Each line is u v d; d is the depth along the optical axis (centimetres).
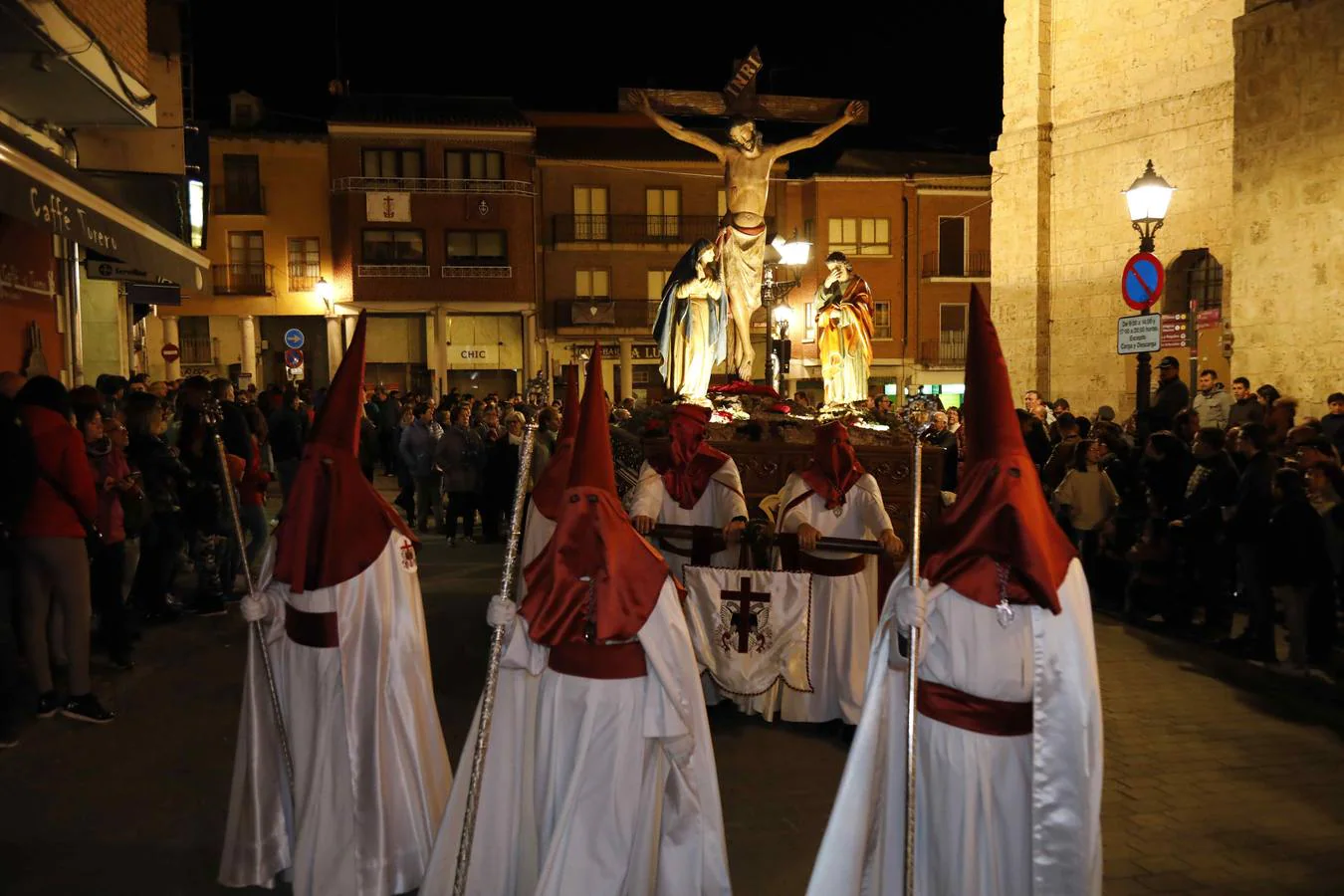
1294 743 657
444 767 461
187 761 607
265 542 1091
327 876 420
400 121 3772
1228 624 985
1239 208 1429
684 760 389
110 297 1642
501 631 382
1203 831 523
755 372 3906
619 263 4000
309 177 3819
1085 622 350
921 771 363
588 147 4022
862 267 3956
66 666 778
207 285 3788
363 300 3803
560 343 3978
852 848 357
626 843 377
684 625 393
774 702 692
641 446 1012
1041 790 347
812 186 3953
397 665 442
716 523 704
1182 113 1898
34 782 573
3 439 616
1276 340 1381
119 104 1169
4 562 671
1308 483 884
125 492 794
